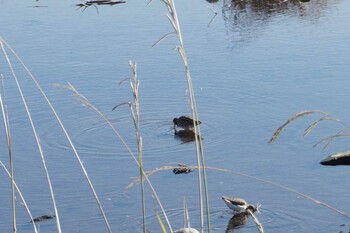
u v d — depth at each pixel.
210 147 15.52
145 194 13.45
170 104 18.05
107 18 26.80
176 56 21.61
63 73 20.56
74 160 15.16
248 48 22.28
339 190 13.26
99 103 18.27
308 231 11.80
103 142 16.06
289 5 28.20
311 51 21.62
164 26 25.17
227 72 20.02
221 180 13.89
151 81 19.59
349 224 11.93
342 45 22.12
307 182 13.66
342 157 14.31
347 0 28.36
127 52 22.28
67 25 26.08
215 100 18.08
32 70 20.92
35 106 18.16
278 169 14.27
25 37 24.66
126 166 14.79
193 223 12.23
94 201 13.27
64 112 17.75
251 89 18.64
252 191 13.38
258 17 26.50
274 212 12.51
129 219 12.49
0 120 17.36
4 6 29.80
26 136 16.44
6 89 19.41
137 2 29.06
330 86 18.52
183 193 13.43
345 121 16.27
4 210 13.09
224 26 25.11
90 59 21.70
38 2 30.19
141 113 17.59
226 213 12.57
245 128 16.38
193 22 25.83
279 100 17.80
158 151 15.51
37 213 12.88
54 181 14.18
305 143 15.41
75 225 12.41
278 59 21.02
